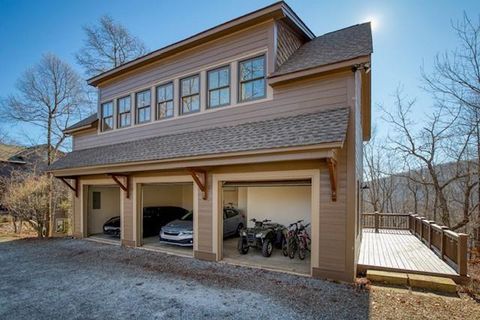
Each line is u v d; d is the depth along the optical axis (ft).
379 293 17.19
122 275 21.24
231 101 25.93
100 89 38.91
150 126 32.24
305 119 20.90
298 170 21.17
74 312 14.83
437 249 24.66
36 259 26.63
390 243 30.19
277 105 23.27
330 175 18.74
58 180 45.96
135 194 31.83
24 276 21.21
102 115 38.47
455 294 17.13
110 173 30.71
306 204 33.14
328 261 19.67
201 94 28.04
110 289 18.22
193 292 17.58
